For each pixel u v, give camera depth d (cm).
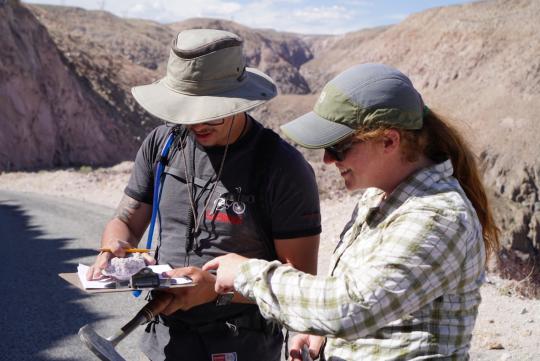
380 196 214
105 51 5488
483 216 211
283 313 190
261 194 252
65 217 1197
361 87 190
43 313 612
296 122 200
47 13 5725
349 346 203
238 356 259
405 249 180
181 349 261
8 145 3478
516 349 482
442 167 197
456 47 10362
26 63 3722
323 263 788
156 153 280
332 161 202
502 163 6231
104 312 613
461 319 192
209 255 257
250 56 15512
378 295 178
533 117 7075
